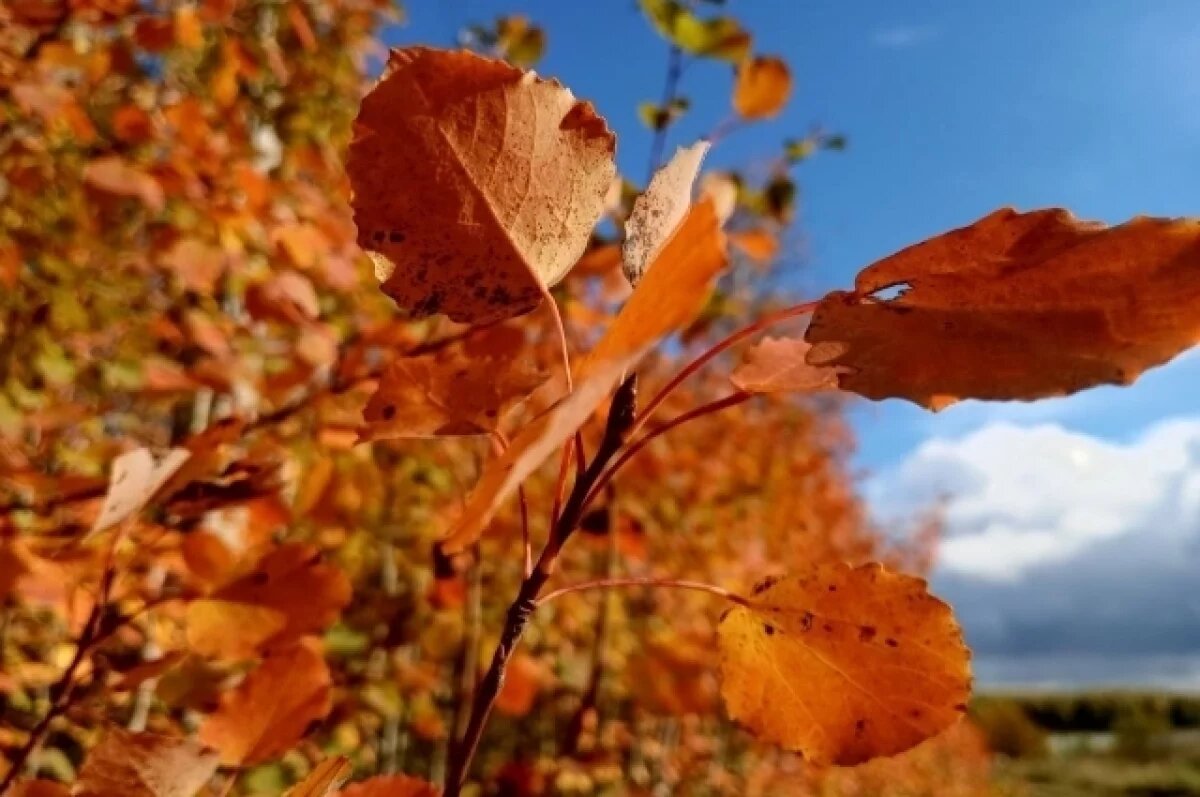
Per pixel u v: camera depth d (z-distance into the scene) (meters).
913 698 0.23
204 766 0.24
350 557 1.12
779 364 0.21
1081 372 0.15
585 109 0.20
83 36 0.91
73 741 0.72
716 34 0.68
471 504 0.16
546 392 0.53
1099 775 9.72
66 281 0.88
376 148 0.20
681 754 1.80
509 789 0.88
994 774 8.55
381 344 0.58
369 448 1.01
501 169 0.20
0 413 0.66
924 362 0.16
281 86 1.18
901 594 0.23
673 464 1.49
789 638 0.23
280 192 0.79
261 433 0.60
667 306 0.15
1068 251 0.16
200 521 0.43
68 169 0.87
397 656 1.13
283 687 0.27
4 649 0.68
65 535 0.41
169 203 0.85
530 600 0.21
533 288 0.21
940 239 0.16
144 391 0.57
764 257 0.82
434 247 0.20
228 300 0.91
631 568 1.36
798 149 0.83
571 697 1.28
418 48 0.19
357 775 1.52
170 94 1.01
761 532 2.04
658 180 0.21
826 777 2.52
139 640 0.47
